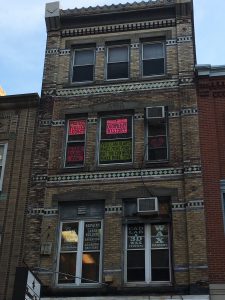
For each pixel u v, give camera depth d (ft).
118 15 69.26
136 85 63.52
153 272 52.95
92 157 59.77
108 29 68.90
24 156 61.57
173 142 58.95
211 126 59.21
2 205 58.80
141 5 68.74
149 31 67.82
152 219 55.36
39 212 56.85
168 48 65.92
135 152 59.16
